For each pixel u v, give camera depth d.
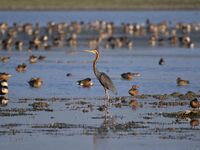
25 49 70.00
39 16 118.00
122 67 53.41
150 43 76.94
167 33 91.38
